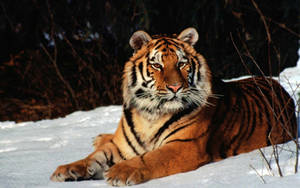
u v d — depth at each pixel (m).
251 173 6.68
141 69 8.39
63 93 21.39
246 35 21.31
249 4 21.20
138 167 7.27
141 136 8.41
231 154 8.79
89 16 21.50
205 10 20.86
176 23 21.44
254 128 9.15
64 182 7.30
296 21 21.88
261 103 9.52
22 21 23.16
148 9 19.66
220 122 8.69
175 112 8.15
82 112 15.87
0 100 21.98
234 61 20.59
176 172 7.62
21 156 9.34
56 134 12.11
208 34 20.94
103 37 21.77
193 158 7.90
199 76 8.44
